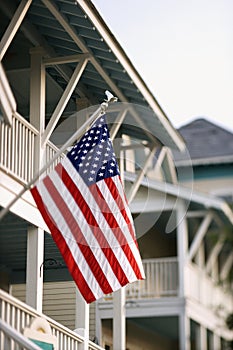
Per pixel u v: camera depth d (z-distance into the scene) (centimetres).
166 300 2594
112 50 1730
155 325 2727
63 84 1853
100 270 1384
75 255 1361
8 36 1492
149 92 1961
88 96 1920
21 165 1520
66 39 1733
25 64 1756
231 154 3544
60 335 1521
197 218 2997
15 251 1862
